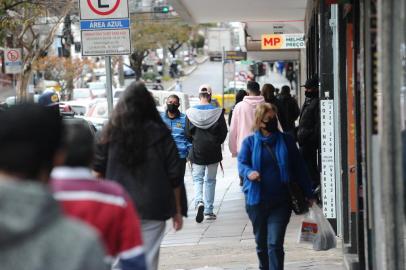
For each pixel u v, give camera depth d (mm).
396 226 10500
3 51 60438
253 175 14898
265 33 66875
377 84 11305
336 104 20906
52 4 57719
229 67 90500
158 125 12219
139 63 134625
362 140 13258
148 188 12008
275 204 15094
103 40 22844
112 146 12062
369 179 12125
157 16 111500
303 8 45156
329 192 21234
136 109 12055
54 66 103312
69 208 7816
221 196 31875
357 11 15266
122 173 12031
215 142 25422
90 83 132500
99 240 5688
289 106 31469
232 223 24969
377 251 11398
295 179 15273
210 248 20734
